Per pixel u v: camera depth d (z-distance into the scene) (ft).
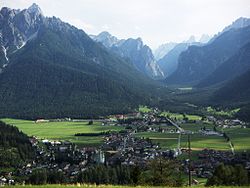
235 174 334.65
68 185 177.99
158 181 264.93
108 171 447.01
